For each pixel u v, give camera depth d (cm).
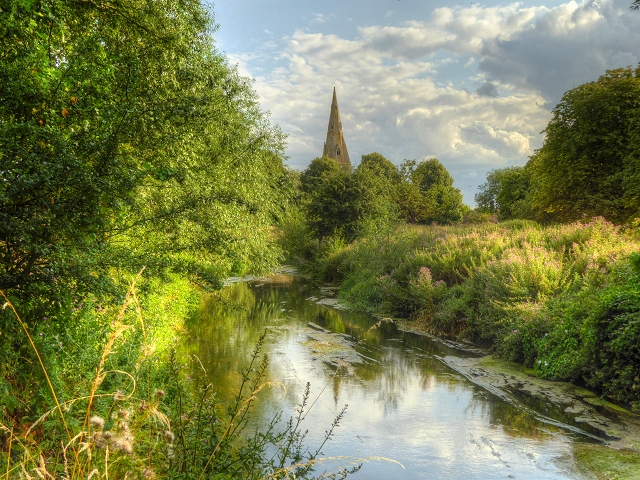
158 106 563
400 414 746
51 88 480
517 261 1227
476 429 689
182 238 726
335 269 2605
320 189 3381
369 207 3206
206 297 1936
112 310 618
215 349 1110
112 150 498
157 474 319
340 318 1588
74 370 495
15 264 431
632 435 661
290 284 2561
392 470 562
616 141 2631
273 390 835
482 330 1207
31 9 446
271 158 1642
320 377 933
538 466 575
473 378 937
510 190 5475
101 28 654
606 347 820
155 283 934
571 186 2812
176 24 755
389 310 1645
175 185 778
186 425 374
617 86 2655
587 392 841
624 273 924
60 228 441
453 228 2320
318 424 698
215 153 1199
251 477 387
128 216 654
